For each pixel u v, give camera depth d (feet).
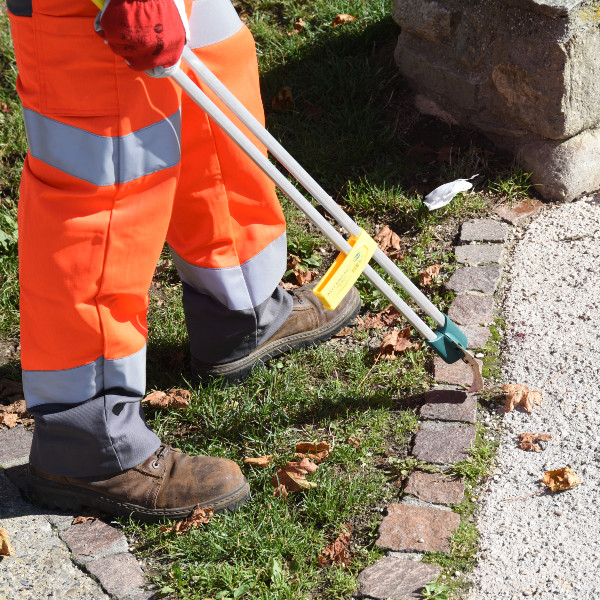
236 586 7.74
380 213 13.14
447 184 12.97
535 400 9.51
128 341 7.97
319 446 9.11
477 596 7.45
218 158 8.91
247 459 9.14
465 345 9.59
